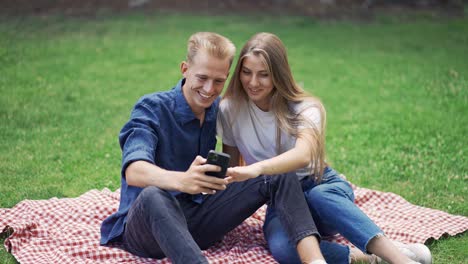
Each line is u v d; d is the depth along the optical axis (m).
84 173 5.69
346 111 8.00
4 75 8.87
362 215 3.66
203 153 3.93
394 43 11.91
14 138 6.54
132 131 3.65
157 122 3.72
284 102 3.91
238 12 14.06
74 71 9.31
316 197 3.79
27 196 5.09
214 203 3.80
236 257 3.88
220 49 3.62
